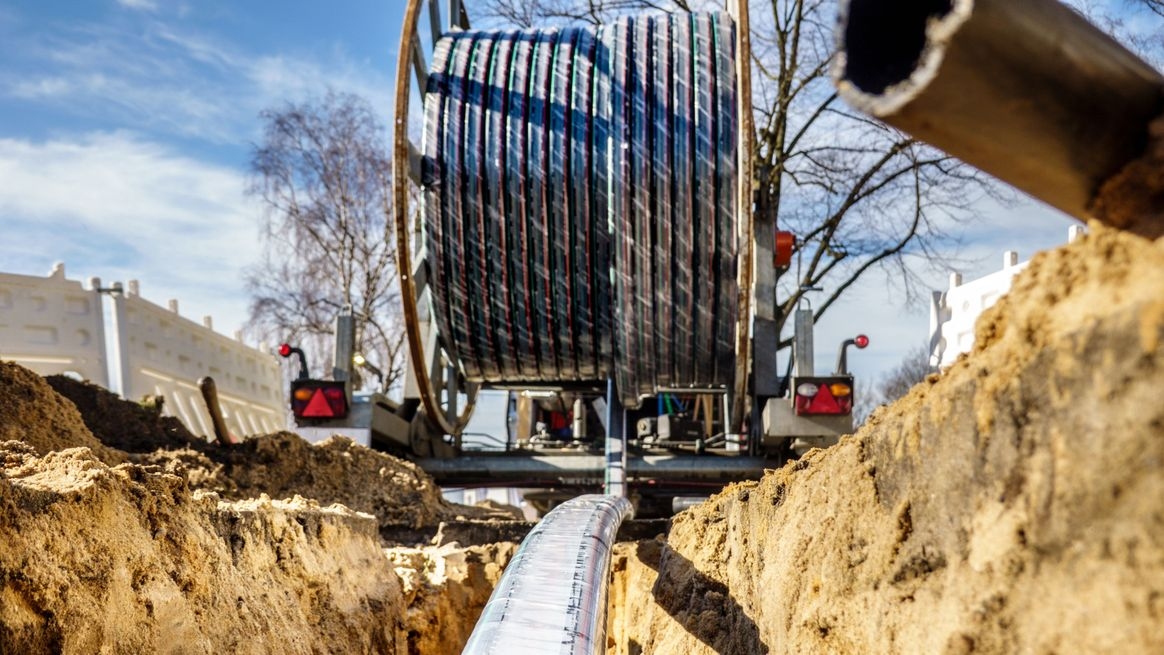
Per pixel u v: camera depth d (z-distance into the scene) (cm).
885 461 348
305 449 991
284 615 561
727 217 958
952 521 281
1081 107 226
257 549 576
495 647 385
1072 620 210
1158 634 184
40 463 453
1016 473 244
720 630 566
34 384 800
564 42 1011
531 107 978
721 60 969
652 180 952
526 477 1162
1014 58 211
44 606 361
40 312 1223
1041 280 257
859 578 350
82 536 400
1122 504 200
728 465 1077
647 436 1255
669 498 1389
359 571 742
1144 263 217
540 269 994
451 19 1169
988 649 242
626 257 964
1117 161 239
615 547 863
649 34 992
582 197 969
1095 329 214
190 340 1524
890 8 225
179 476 517
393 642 745
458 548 896
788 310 1712
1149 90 230
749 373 1117
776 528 500
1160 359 193
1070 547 217
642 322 978
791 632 425
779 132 1650
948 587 274
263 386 1862
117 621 399
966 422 276
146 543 447
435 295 1033
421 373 1042
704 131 949
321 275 2403
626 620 793
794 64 1631
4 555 350
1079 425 217
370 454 1047
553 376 1062
